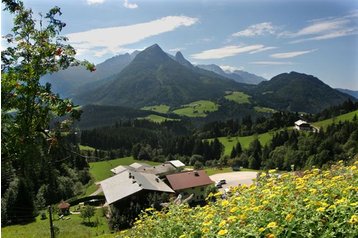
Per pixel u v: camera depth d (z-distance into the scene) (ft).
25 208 204.85
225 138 607.78
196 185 278.87
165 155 580.30
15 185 205.57
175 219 25.14
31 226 178.40
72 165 353.72
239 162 461.78
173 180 279.90
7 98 24.49
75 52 28.35
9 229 168.25
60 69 28.14
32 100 25.50
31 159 26.45
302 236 17.71
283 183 23.93
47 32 27.63
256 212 19.75
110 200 165.48
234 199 23.53
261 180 26.50
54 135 28.12
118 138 606.55
